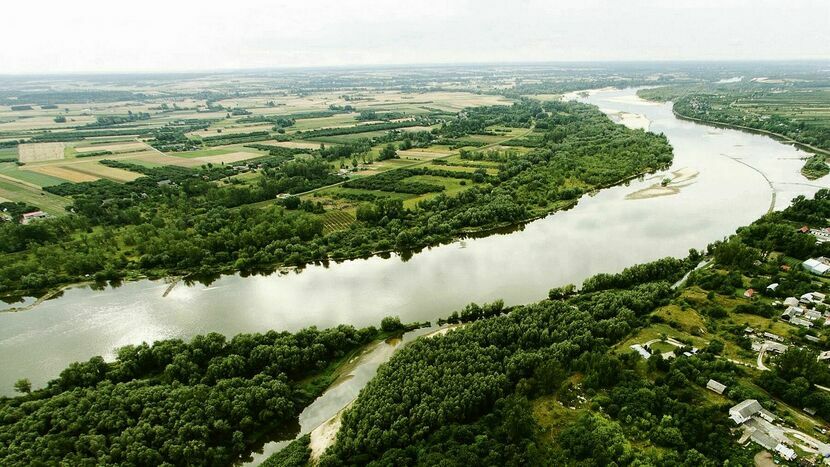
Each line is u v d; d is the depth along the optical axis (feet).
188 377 401.08
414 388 362.33
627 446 310.04
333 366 433.48
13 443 321.73
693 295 495.82
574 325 435.12
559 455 310.24
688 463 295.48
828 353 389.39
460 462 295.48
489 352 403.75
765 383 359.25
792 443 307.37
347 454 327.06
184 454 326.44
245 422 355.56
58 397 366.63
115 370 409.28
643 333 441.27
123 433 331.77
